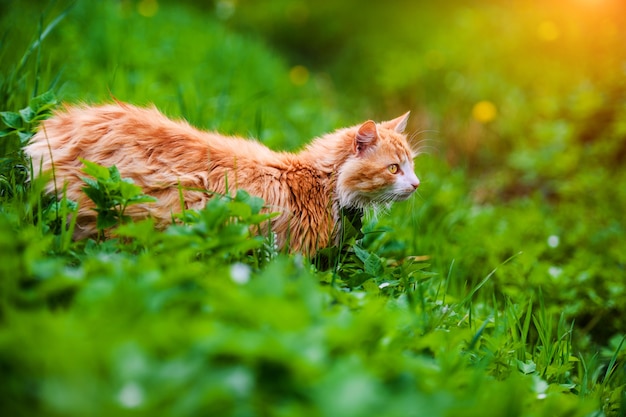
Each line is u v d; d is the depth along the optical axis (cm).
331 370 171
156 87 615
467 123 857
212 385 156
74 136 318
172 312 190
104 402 147
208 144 334
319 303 207
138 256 257
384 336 218
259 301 182
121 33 771
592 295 453
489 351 296
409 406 168
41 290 199
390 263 383
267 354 167
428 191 596
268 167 346
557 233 597
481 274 480
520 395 216
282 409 159
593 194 670
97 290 193
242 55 922
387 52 1205
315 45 1381
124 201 282
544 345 341
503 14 1135
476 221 586
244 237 246
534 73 972
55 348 156
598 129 770
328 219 362
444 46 1110
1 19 716
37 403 158
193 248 239
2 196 316
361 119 902
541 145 788
